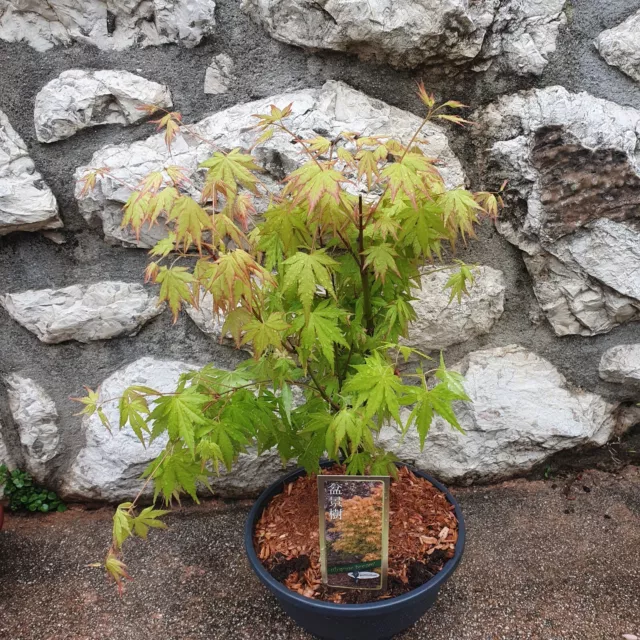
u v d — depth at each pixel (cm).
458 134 160
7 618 153
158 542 175
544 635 144
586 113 154
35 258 167
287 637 147
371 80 154
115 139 157
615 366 180
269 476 186
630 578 157
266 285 121
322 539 128
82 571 166
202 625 150
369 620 130
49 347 175
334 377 137
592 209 159
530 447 183
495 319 179
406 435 182
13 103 154
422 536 145
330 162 109
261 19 148
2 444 181
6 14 149
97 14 150
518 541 170
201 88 155
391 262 112
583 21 152
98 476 180
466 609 151
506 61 153
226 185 104
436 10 140
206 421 111
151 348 177
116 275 170
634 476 191
